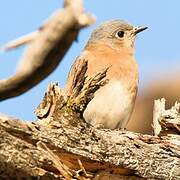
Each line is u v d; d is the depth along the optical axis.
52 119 9.57
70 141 9.52
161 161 10.74
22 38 3.98
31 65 4.02
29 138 8.98
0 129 8.60
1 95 4.14
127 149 10.33
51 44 3.97
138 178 10.52
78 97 9.79
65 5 3.97
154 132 13.79
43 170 8.98
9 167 8.65
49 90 9.78
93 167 9.93
